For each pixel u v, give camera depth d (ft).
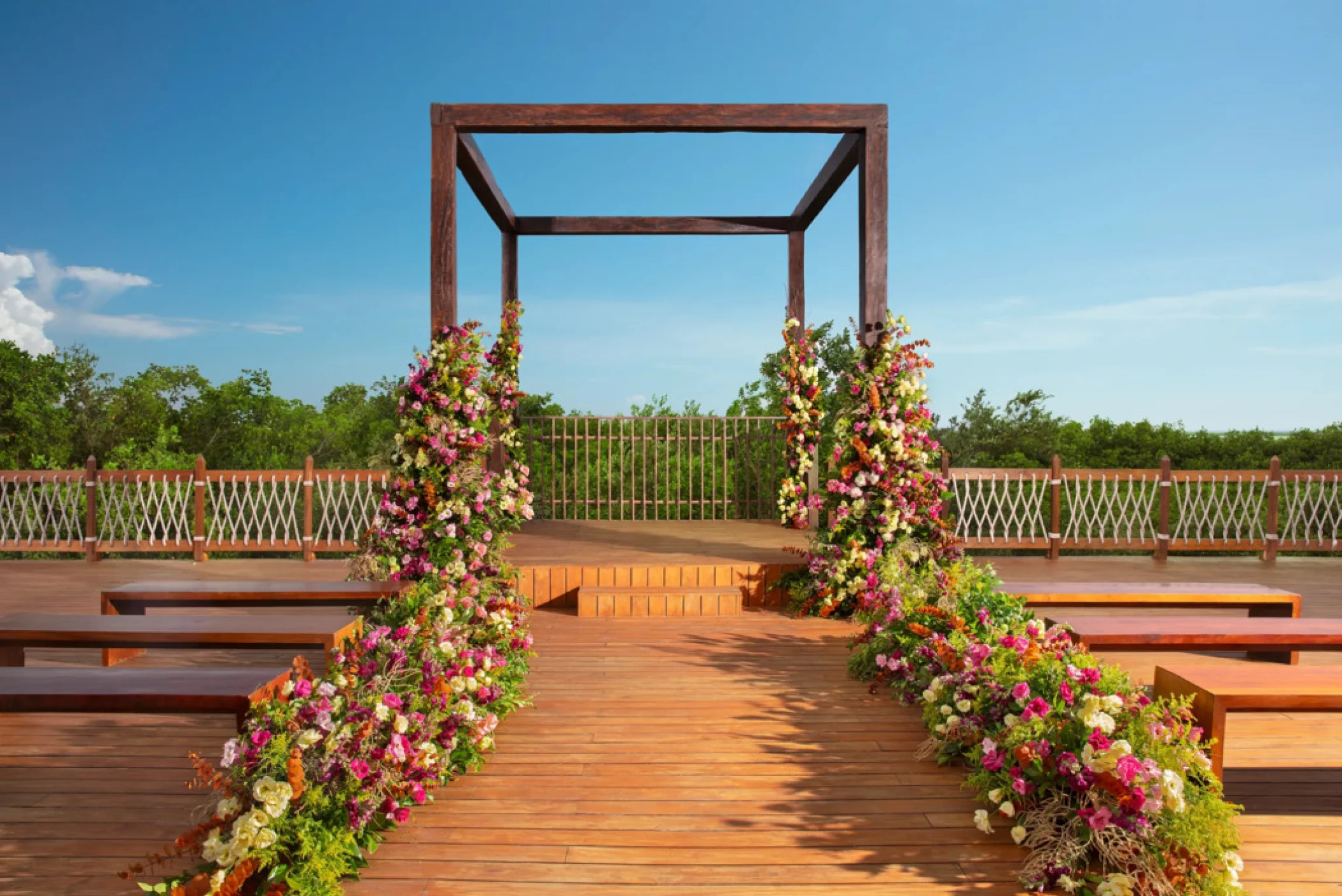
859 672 13.70
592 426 33.63
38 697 8.90
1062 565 25.12
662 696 12.73
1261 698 8.72
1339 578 22.97
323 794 7.53
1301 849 8.03
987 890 7.25
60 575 23.36
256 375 63.46
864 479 18.24
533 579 19.75
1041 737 8.27
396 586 15.43
